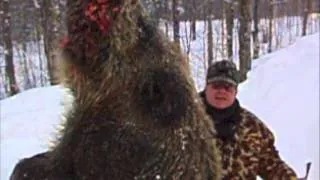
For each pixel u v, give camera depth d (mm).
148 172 1724
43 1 17172
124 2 1663
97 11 1639
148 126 1723
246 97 14961
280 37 39844
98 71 1680
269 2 36594
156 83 1732
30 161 1881
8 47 23250
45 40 18375
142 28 1733
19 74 29875
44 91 16406
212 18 33156
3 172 8086
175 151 1757
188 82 1830
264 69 20109
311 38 28984
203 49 27859
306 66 19781
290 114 12156
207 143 1896
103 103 1712
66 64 1713
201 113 1890
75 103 1775
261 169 3713
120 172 1711
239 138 3598
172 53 1803
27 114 13164
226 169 3578
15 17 30078
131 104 1709
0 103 15383
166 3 20797
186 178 1780
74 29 1668
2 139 10461
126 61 1694
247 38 19984
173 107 1750
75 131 1762
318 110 12523
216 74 3541
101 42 1660
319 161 8828
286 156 9117
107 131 1716
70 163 1767
